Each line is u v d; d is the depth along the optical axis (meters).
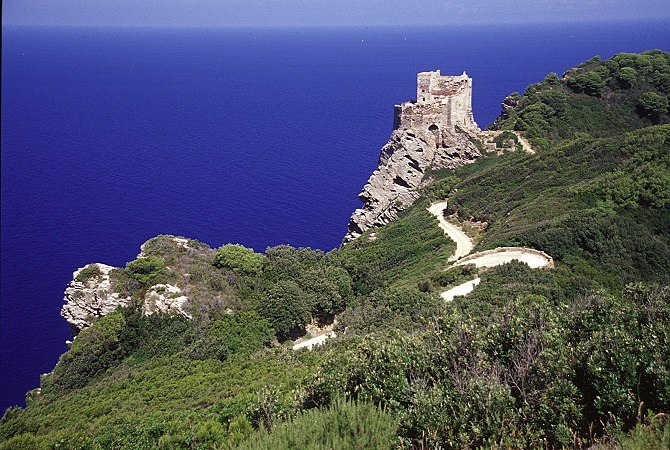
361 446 15.49
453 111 93.62
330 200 140.75
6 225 122.19
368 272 57.69
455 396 16.66
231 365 39.72
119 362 45.81
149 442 24.97
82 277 51.44
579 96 108.94
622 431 14.01
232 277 54.12
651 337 16.53
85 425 30.89
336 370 20.81
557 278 45.22
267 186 151.12
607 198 60.25
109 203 139.50
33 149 190.62
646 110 104.62
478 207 77.00
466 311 36.47
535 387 16.64
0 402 67.12
